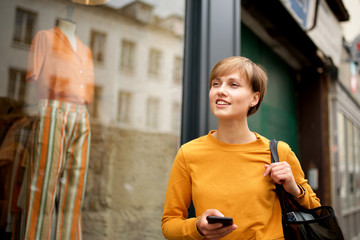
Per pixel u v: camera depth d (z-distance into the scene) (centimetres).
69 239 129
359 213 523
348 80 507
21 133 124
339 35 444
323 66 413
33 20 141
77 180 135
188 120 175
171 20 199
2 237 115
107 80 187
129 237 176
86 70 153
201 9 183
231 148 87
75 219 133
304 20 325
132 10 199
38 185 120
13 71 128
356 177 536
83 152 139
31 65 132
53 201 124
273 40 342
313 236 82
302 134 418
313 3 344
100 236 164
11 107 124
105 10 185
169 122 190
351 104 535
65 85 139
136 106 199
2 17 130
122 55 195
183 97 177
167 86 194
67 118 134
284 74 388
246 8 286
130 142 190
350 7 466
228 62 89
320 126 407
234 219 80
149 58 202
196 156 89
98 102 181
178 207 91
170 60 195
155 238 186
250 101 90
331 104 435
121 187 180
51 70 137
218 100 87
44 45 138
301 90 427
